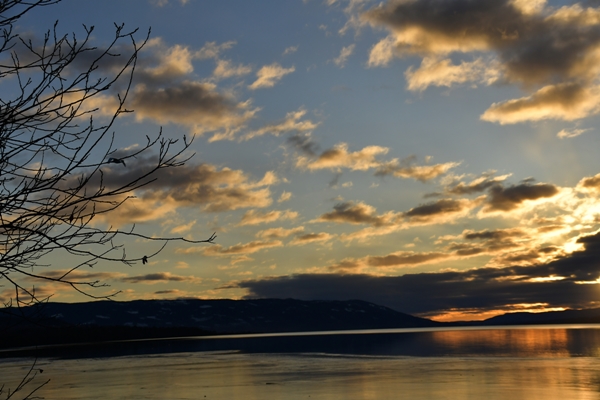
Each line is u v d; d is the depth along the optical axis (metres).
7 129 4.57
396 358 76.69
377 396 38.66
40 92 4.70
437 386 43.09
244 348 122.19
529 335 156.88
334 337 198.25
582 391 38.94
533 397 36.56
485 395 37.81
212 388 45.53
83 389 46.28
